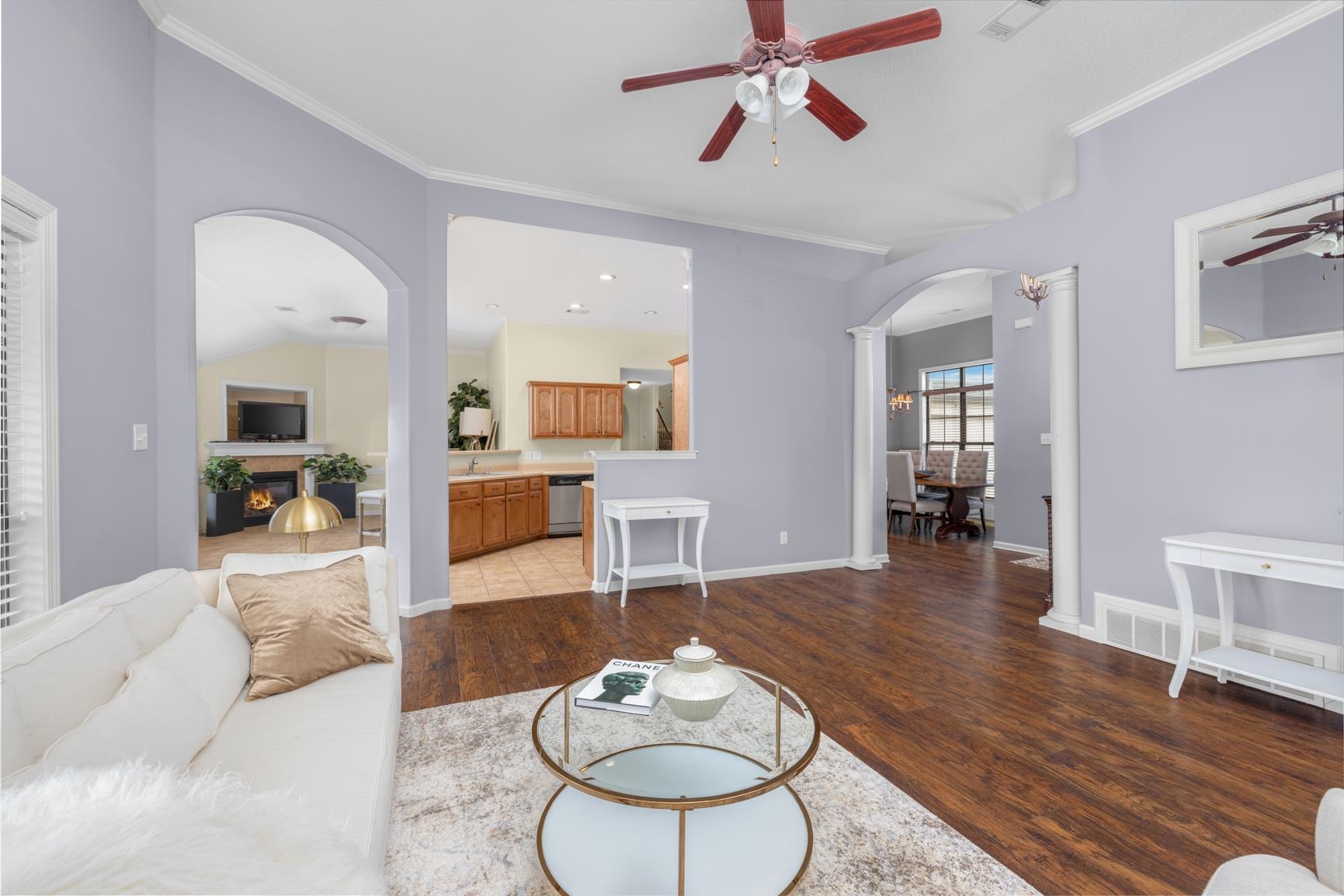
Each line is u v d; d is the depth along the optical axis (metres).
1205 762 1.93
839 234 4.86
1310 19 2.32
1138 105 2.89
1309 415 2.35
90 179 1.99
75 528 1.93
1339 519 2.27
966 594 4.12
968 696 2.46
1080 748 2.03
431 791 1.78
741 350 4.66
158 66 2.38
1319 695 2.09
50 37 1.80
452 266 5.02
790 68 2.18
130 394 2.21
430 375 3.71
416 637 3.23
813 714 1.58
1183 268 2.70
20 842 0.52
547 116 3.10
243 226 4.08
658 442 9.55
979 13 2.35
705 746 1.48
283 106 2.85
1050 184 3.92
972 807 1.70
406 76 2.77
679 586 4.38
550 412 7.18
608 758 1.42
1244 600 2.54
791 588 4.31
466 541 5.45
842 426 5.06
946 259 4.01
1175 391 2.76
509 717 2.28
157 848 0.56
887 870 1.44
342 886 0.67
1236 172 2.53
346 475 8.52
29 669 0.99
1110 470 3.02
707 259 4.55
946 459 7.51
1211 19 2.38
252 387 7.91
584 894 1.18
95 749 0.92
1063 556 3.30
